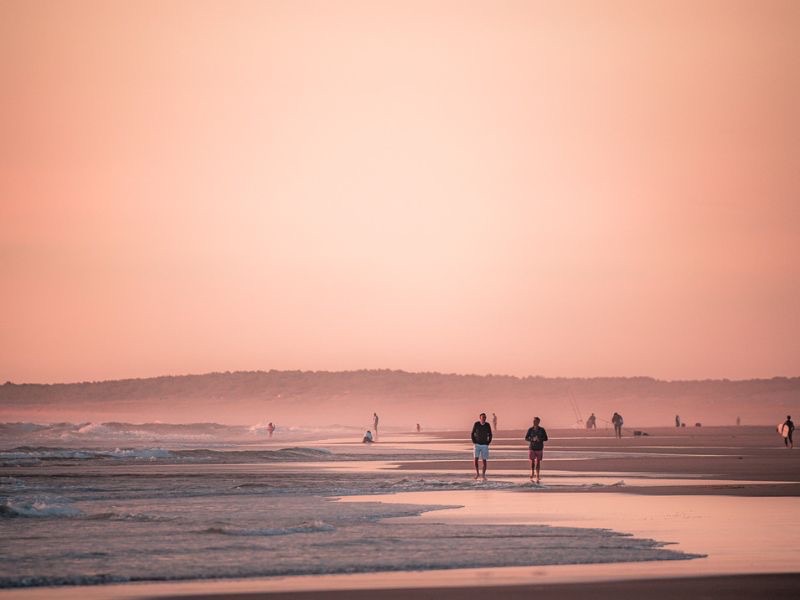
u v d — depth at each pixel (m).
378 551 60.19
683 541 64.06
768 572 52.50
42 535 68.06
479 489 109.19
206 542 64.25
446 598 46.31
